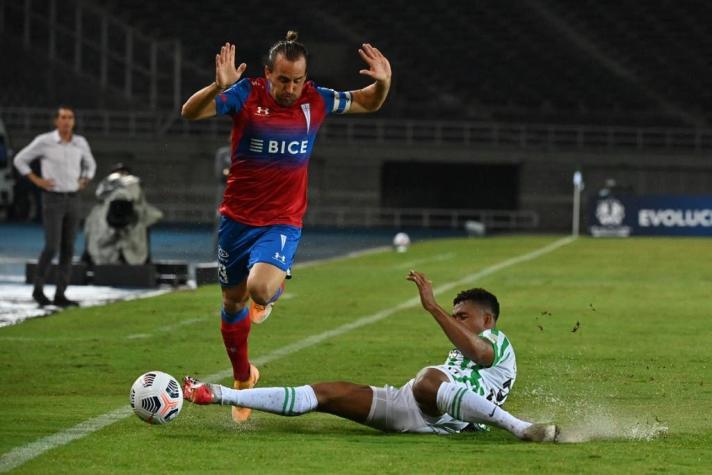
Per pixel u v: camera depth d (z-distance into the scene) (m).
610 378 38.22
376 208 189.88
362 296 69.69
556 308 63.38
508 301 67.25
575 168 191.25
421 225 197.50
